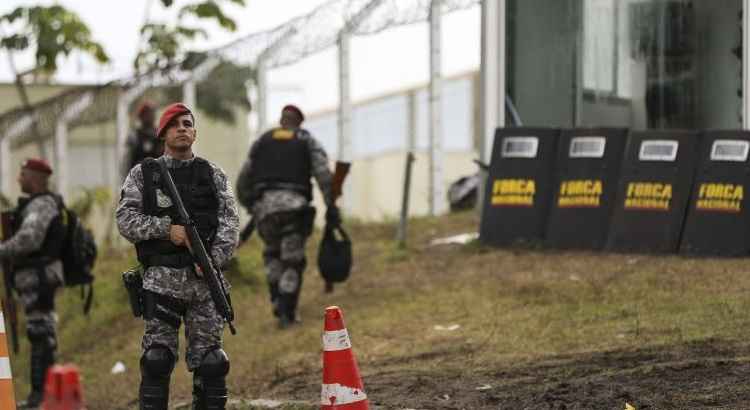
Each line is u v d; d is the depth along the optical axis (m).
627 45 22.66
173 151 11.27
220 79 28.50
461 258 20.59
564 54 22.73
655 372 12.62
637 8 22.55
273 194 18.19
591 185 20.06
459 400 12.45
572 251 20.02
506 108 22.27
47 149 35.53
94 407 16.47
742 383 11.84
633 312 15.71
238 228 11.35
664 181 19.38
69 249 17.38
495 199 21.02
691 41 22.11
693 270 17.81
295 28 24.98
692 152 19.28
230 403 13.63
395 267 20.83
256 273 22.42
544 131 20.78
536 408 11.68
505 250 20.66
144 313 10.98
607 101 22.77
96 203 29.94
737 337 13.91
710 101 21.94
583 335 14.94
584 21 22.75
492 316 16.62
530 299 17.20
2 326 11.42
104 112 31.08
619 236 19.58
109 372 19.34
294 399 13.68
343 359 10.20
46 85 43.53
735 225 18.62
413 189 45.16
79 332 22.50
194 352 11.04
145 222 10.91
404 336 16.38
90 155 46.09
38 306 17.09
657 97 22.45
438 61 24.91
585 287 17.41
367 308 18.52
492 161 21.16
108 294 23.89
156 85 28.61
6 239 17.05
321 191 18.33
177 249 10.98
